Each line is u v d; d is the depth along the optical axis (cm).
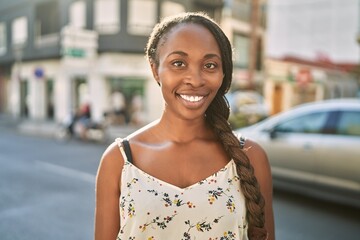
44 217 455
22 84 2211
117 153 123
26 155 916
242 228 117
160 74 118
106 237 120
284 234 408
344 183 468
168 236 111
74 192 570
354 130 469
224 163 124
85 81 1803
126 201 114
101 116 1686
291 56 2452
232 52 125
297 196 547
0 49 2303
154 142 127
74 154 935
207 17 121
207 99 119
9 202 515
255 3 1695
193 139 127
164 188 114
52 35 1914
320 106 513
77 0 1734
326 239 395
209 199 114
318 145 491
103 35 1647
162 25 123
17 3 2102
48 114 2038
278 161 534
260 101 1438
